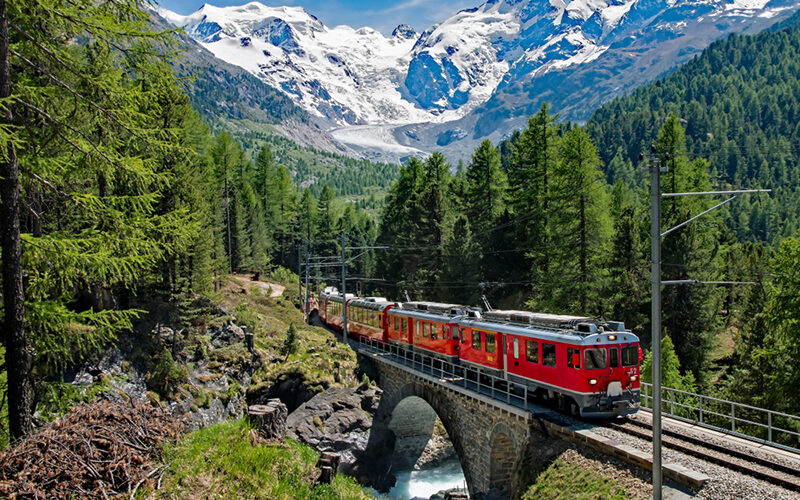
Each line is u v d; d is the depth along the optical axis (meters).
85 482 8.16
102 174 10.67
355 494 12.07
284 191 89.12
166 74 11.13
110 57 10.68
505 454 23.56
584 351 19.69
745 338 34.81
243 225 67.38
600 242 35.75
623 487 15.23
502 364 25.12
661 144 40.00
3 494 7.33
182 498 9.10
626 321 35.91
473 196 50.03
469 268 45.25
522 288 42.09
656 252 13.11
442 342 30.36
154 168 11.58
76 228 15.56
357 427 32.59
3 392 11.67
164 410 11.10
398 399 33.66
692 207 41.16
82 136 10.31
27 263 10.58
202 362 30.41
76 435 8.63
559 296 35.38
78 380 21.47
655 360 13.20
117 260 10.75
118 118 10.84
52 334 11.83
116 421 9.52
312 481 11.77
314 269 83.81
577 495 16.14
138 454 9.23
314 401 32.56
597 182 35.78
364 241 93.69
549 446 19.42
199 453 10.54
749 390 28.70
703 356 35.75
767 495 12.98
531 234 41.41
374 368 37.50
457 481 34.53
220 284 49.97
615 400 19.83
